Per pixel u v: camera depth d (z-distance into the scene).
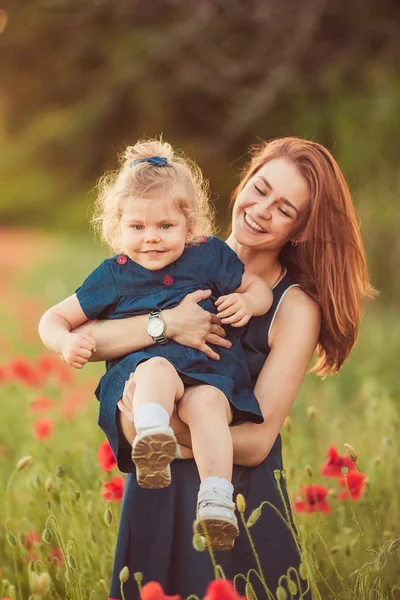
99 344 4.53
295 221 4.79
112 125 36.31
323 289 4.86
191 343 4.43
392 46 26.83
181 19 30.64
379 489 6.41
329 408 9.60
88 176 38.72
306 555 4.33
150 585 3.59
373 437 7.64
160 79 32.66
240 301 4.54
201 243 4.75
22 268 24.11
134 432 4.32
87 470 6.59
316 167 4.81
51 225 38.00
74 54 33.41
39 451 7.30
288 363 4.67
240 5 28.61
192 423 4.18
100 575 5.29
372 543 5.93
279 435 4.89
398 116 22.83
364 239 19.28
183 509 4.45
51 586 5.11
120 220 4.62
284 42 28.36
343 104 24.59
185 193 4.57
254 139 31.11
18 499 6.52
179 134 34.62
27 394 9.16
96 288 4.68
